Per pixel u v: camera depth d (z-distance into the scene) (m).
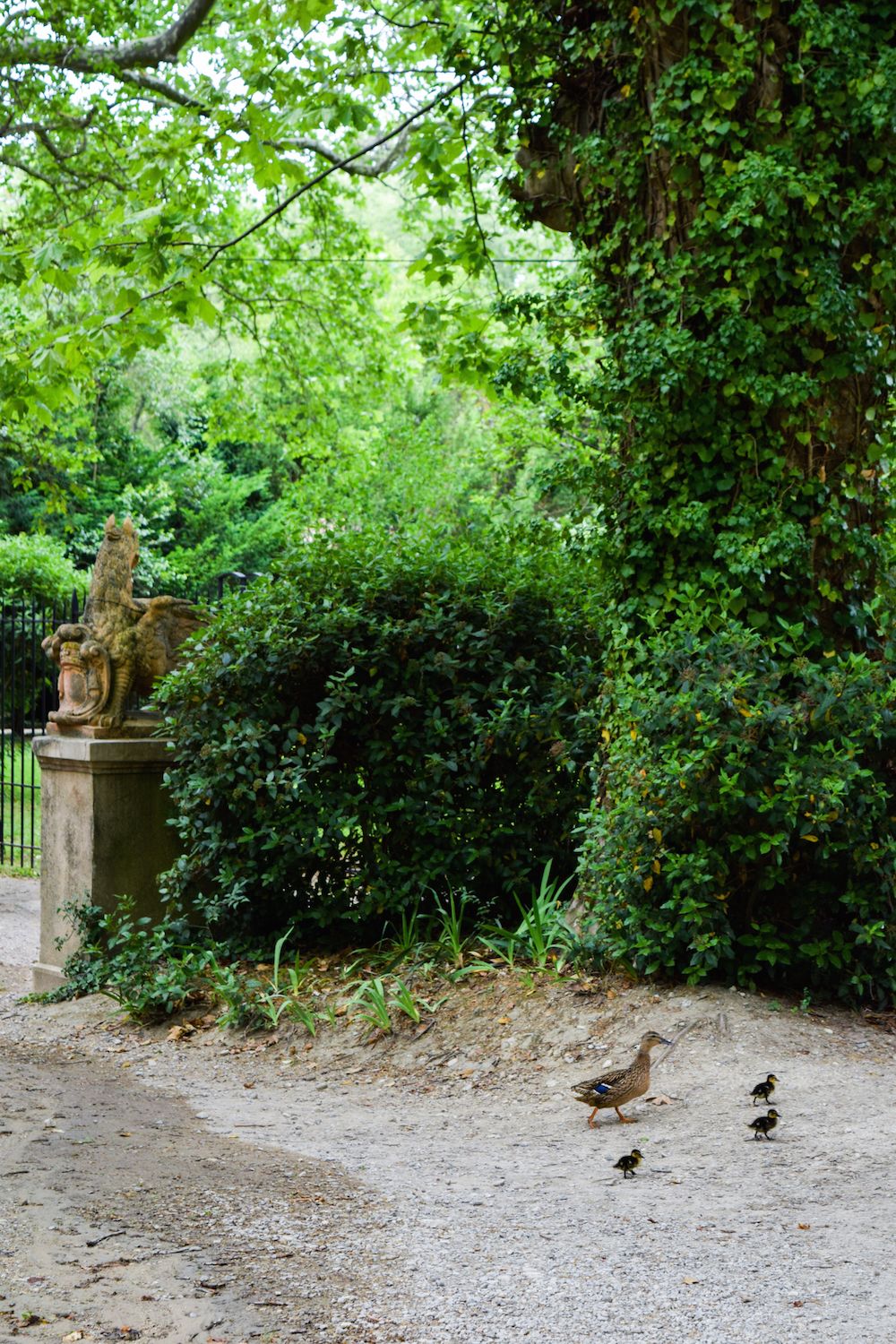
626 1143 5.11
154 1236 3.97
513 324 10.39
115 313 9.80
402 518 21.34
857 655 6.89
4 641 15.12
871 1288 3.52
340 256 19.72
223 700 8.14
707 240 7.12
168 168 10.65
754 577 7.08
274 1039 7.04
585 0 7.92
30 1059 6.88
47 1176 4.56
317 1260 3.78
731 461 7.23
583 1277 3.61
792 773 6.39
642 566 7.44
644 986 6.67
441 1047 6.54
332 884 8.34
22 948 10.98
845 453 7.34
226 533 32.38
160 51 14.83
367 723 8.20
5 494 28.27
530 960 7.32
